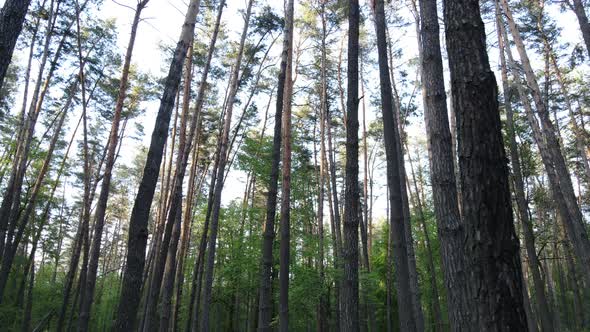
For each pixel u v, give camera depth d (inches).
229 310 956.0
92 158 1120.8
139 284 227.1
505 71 620.4
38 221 1145.4
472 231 121.6
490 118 128.3
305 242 785.6
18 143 716.0
